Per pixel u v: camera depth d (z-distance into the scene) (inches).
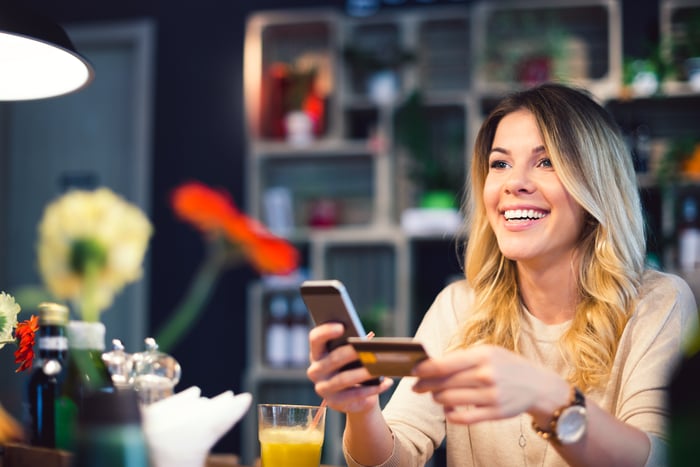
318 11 187.0
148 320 186.7
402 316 166.4
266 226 177.0
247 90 178.9
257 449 171.3
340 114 174.6
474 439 69.6
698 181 152.1
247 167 181.2
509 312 71.4
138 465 42.2
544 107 68.7
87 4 196.2
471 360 45.5
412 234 166.9
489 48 169.5
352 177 183.8
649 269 71.7
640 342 65.5
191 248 186.1
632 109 162.7
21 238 194.9
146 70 191.8
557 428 48.8
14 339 60.7
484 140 73.3
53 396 51.9
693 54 156.6
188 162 189.5
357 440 61.6
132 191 190.7
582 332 67.3
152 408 46.0
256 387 171.9
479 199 74.0
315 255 172.6
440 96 168.9
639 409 61.3
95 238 39.2
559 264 68.9
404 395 72.1
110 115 194.9
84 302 39.2
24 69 70.7
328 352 52.2
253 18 181.6
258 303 173.6
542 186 67.4
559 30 162.7
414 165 175.5
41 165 195.8
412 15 174.6
